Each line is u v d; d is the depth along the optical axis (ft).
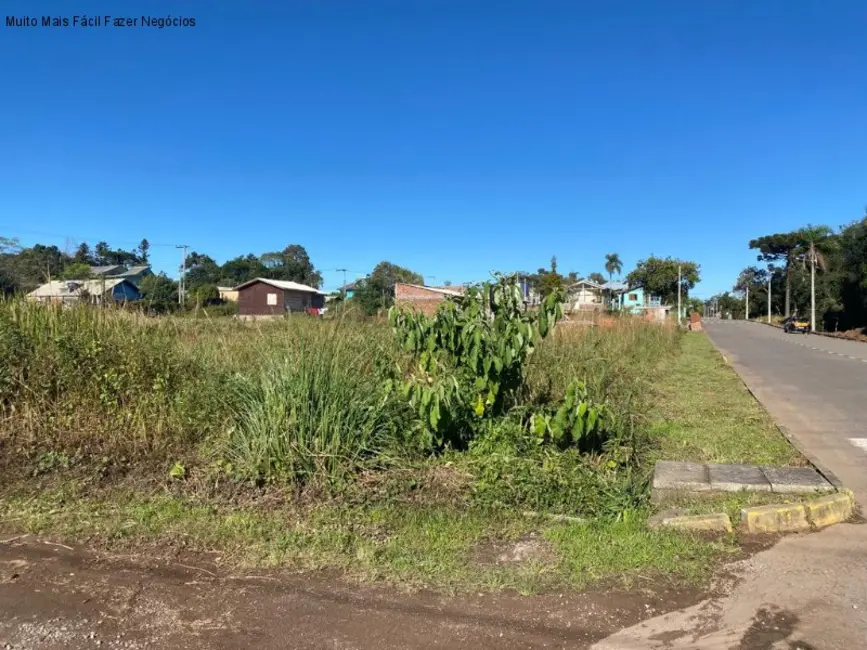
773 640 10.36
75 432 19.39
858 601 11.64
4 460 18.29
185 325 27.50
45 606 11.16
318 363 19.16
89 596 11.51
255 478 16.83
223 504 15.92
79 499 16.11
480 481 16.75
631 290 235.61
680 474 18.43
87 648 9.94
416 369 22.12
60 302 24.97
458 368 19.49
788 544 14.35
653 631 10.61
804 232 261.85
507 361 18.58
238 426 19.04
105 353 21.74
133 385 20.88
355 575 12.36
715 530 14.94
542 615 11.04
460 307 19.97
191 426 19.54
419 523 14.99
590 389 26.35
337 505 15.85
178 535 14.02
